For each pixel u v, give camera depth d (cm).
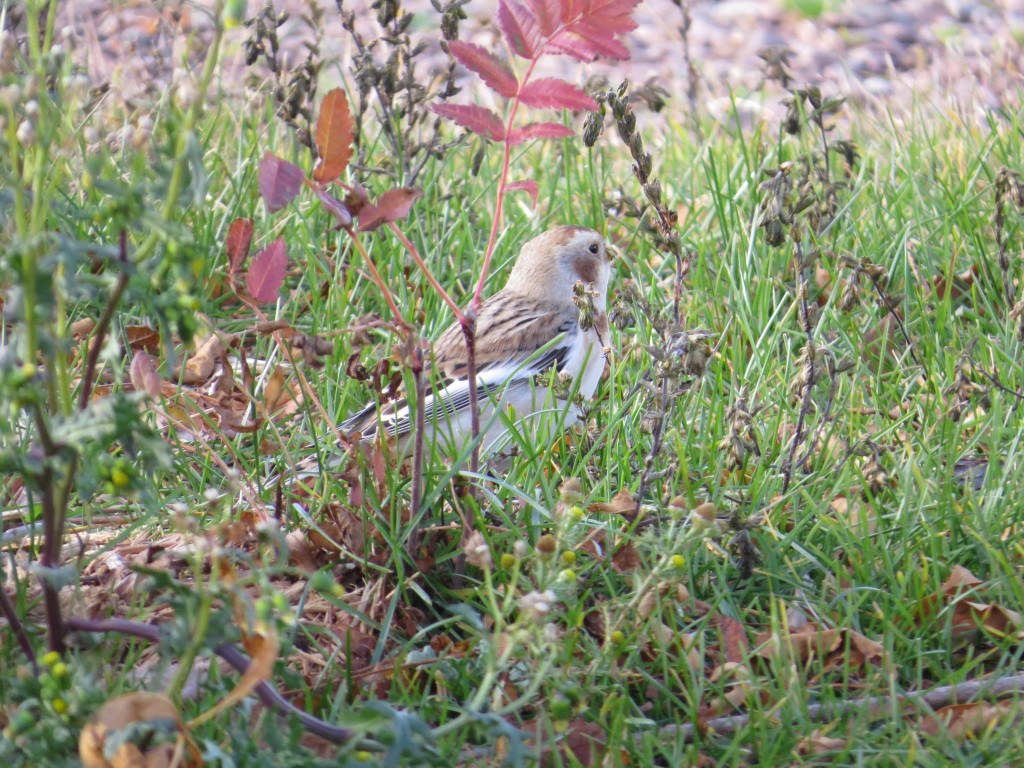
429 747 548
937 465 852
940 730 616
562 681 582
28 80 495
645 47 2464
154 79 1230
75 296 498
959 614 730
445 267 1203
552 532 725
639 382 855
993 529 789
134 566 479
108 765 487
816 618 720
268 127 1388
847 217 1210
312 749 599
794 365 1018
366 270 1138
